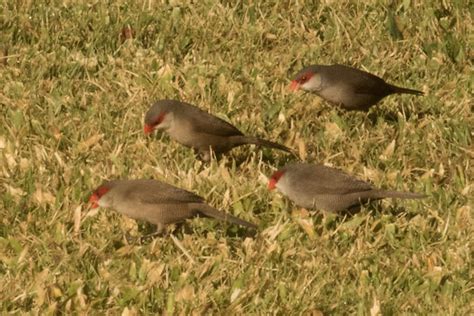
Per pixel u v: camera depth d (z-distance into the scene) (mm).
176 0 17438
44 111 14547
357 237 11969
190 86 15242
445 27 17016
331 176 12195
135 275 11148
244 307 10656
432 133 14406
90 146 13656
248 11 17250
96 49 16297
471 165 13828
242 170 13367
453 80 15852
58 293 10703
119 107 14680
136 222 12180
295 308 10578
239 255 11539
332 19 17156
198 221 12180
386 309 10633
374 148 14016
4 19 16516
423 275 11305
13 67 15547
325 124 14477
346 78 14469
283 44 16766
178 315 10523
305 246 11766
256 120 14445
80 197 12492
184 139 13391
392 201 12773
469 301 11016
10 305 10602
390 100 15328
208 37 16562
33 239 11703
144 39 16609
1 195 12516
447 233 12078
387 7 17406
